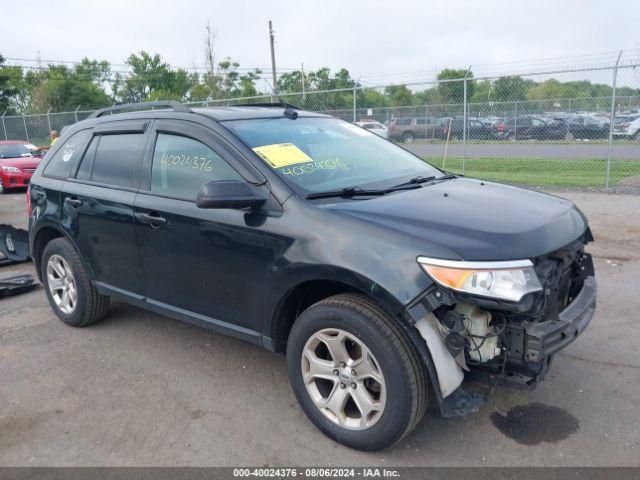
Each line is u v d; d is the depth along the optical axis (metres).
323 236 2.85
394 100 14.88
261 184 3.17
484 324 2.59
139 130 3.99
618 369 3.66
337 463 2.82
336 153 3.74
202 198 2.93
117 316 4.91
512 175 13.17
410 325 2.59
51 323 4.82
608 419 3.12
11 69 48.53
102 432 3.16
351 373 2.86
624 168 13.54
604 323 4.39
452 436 3.01
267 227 3.06
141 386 3.66
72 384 3.72
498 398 3.36
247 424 3.19
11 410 3.42
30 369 3.96
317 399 3.02
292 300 3.10
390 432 2.72
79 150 4.48
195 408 3.38
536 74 10.71
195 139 3.58
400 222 2.79
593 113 13.98
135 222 3.80
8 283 5.57
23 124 25.88
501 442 2.95
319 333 2.91
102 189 4.11
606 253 6.37
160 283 3.79
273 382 3.66
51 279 4.73
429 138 14.79
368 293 2.67
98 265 4.25
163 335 4.48
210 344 4.28
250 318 3.29
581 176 12.73
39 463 2.90
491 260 2.53
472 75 11.85
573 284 3.34
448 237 2.64
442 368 2.59
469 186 3.67
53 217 4.51
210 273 3.41
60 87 47.31
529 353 2.56
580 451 2.85
